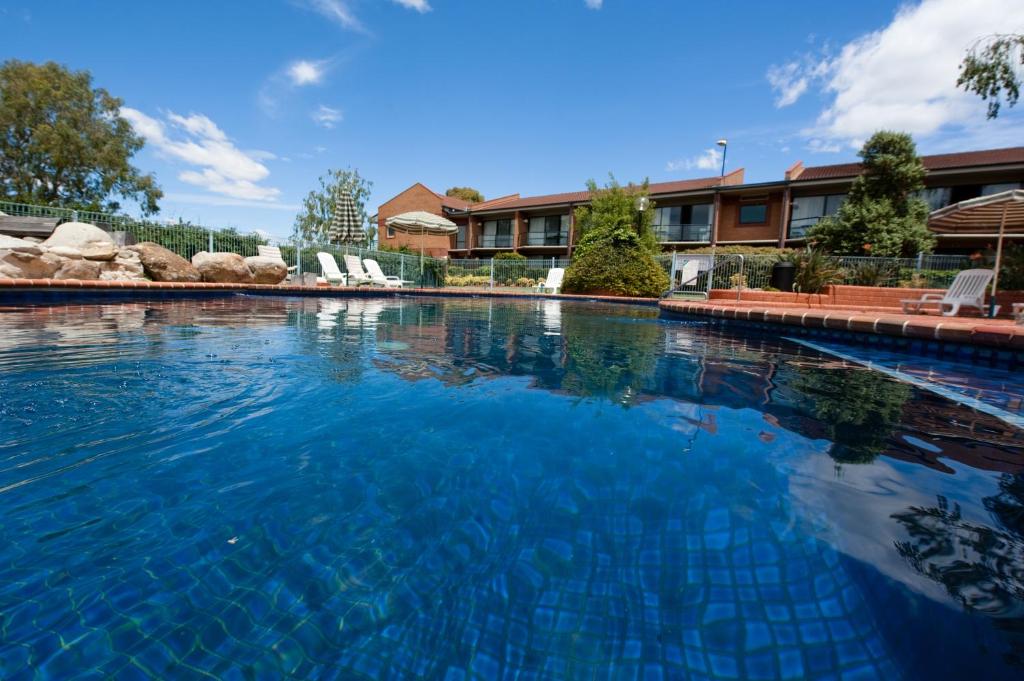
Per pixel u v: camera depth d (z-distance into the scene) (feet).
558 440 5.94
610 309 34.96
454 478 4.82
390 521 3.98
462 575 3.33
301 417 6.56
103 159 77.36
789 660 2.64
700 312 25.50
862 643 2.73
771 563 3.49
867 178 48.26
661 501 4.42
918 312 25.27
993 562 3.48
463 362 11.09
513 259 73.82
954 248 58.23
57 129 73.10
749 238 73.41
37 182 77.36
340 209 60.59
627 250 51.34
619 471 5.07
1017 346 11.77
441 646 2.73
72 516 3.85
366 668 2.55
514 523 4.00
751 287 38.40
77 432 5.69
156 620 2.80
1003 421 7.16
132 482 4.49
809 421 7.03
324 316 21.43
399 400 7.57
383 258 53.78
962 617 2.92
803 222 69.05
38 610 2.82
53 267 22.63
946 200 58.75
